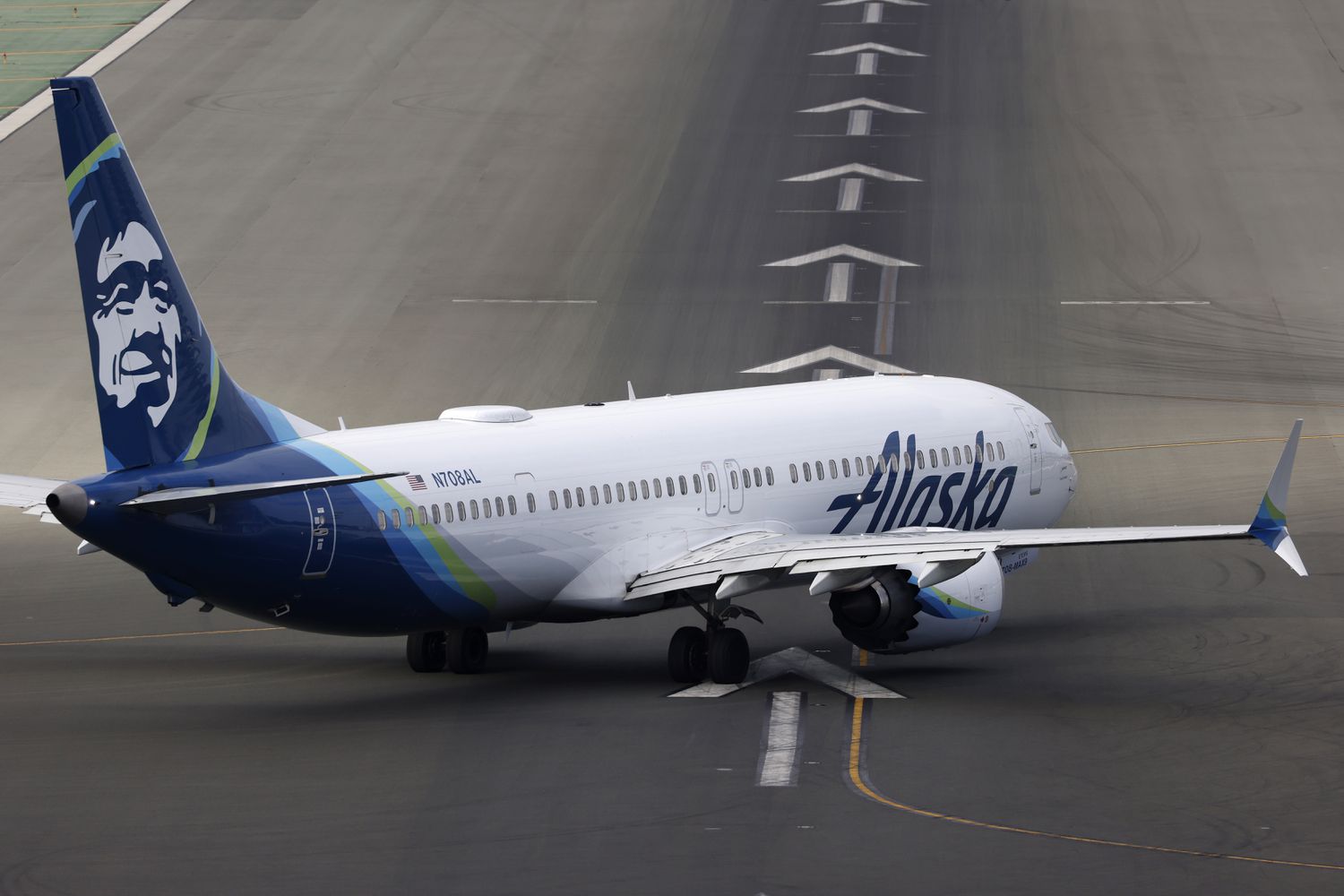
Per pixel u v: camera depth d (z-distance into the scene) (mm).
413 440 128500
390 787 105875
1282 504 112188
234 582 117938
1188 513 183375
